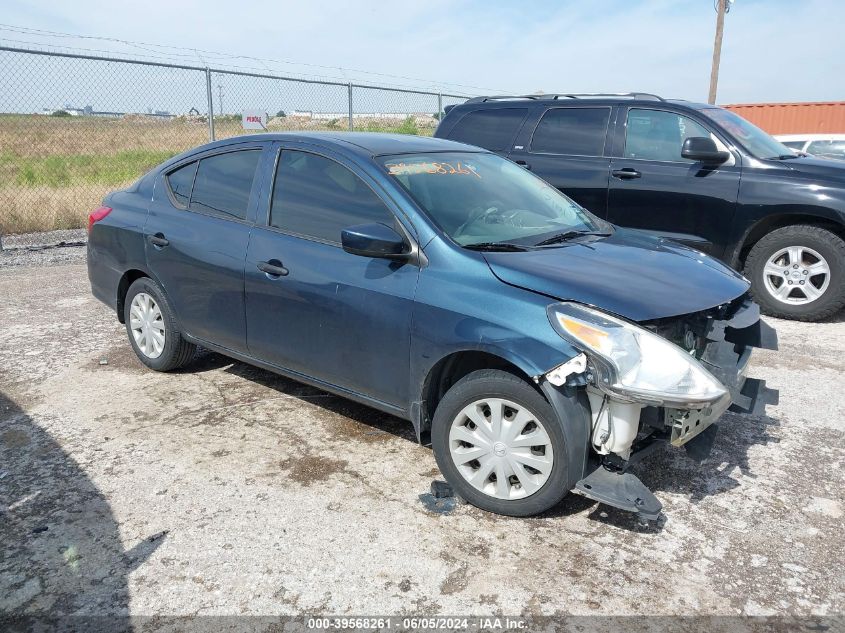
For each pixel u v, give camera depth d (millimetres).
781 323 6184
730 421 4105
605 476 2840
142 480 3361
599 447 2826
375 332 3322
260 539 2896
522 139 7223
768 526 3027
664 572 2709
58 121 11242
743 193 6098
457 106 7824
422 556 2793
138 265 4574
